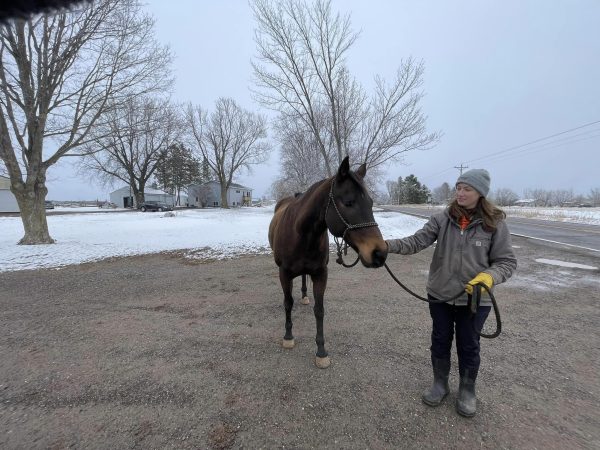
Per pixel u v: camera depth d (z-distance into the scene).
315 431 2.01
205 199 50.12
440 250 2.20
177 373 2.69
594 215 22.59
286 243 2.85
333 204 2.28
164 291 5.11
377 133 13.91
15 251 8.55
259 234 11.81
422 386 2.48
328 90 13.55
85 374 2.68
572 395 2.36
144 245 9.62
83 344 3.24
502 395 2.36
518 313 4.04
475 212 2.10
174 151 45.50
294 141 20.50
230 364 2.83
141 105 11.57
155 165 39.25
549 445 1.88
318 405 2.26
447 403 2.27
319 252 2.73
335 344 3.21
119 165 37.97
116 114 11.13
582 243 9.70
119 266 7.01
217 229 13.47
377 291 5.04
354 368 2.75
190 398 2.35
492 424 2.06
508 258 2.01
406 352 3.04
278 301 4.58
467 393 2.17
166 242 10.15
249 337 3.38
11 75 8.91
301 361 2.87
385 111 13.73
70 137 10.15
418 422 2.08
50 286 5.44
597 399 2.31
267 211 32.62
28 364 2.85
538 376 2.61
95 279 5.90
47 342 3.29
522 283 5.40
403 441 1.92
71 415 2.17
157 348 3.14
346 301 4.55
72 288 5.32
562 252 8.20
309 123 14.76
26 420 2.12
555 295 4.76
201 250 8.93
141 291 5.12
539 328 3.57
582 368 2.73
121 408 2.24
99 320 3.89
